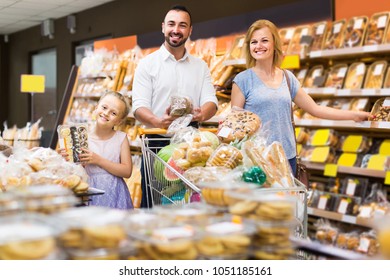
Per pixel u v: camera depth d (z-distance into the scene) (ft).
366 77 13.89
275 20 18.13
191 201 6.57
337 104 14.65
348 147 14.17
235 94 9.83
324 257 4.12
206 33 21.63
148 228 3.80
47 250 3.33
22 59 40.09
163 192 7.61
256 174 6.39
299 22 17.16
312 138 14.90
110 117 9.34
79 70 22.09
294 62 14.32
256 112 9.55
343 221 13.67
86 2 29.48
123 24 28.09
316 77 14.83
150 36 24.70
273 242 3.99
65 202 4.09
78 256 3.46
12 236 3.25
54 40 35.32
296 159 9.89
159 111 10.78
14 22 36.40
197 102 11.01
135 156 18.47
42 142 24.82
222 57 16.17
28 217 3.72
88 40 32.09
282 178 6.76
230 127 7.89
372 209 13.06
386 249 3.52
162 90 10.69
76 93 21.86
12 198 3.99
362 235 13.20
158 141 9.96
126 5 27.73
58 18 34.58
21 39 40.06
